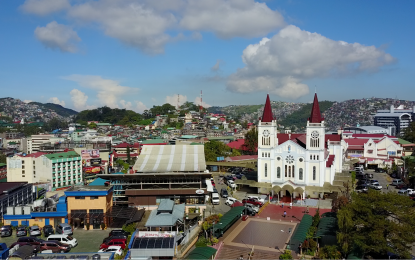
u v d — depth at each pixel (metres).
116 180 101.50
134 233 70.75
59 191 138.75
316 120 109.12
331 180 113.56
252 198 106.12
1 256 62.16
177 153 121.44
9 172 153.62
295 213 95.31
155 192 99.62
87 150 178.75
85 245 74.12
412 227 60.31
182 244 68.38
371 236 58.88
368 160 175.50
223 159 172.12
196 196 101.19
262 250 68.56
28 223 85.69
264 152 116.12
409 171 129.75
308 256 64.12
